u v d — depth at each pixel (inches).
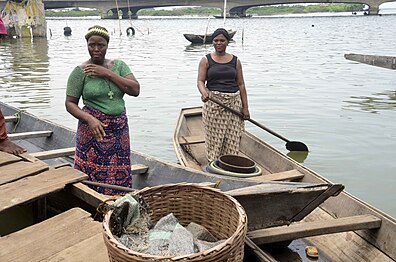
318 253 139.6
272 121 326.6
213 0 1863.9
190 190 90.3
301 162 250.5
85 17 3634.4
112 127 139.3
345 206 147.9
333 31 1380.4
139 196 85.7
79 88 136.8
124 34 1393.9
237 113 197.9
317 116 338.3
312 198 113.9
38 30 1184.8
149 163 175.6
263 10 3710.6
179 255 70.6
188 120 269.9
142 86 453.1
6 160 138.3
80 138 140.9
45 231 101.7
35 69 581.3
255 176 178.1
